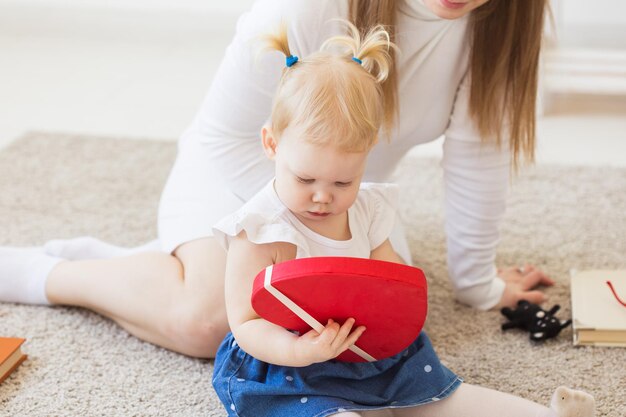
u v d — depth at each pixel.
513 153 1.51
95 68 3.03
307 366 1.19
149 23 3.35
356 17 1.32
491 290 1.61
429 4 1.26
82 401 1.33
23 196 2.02
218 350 1.27
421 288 1.08
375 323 1.14
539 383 1.39
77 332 1.50
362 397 1.19
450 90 1.45
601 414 1.31
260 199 1.20
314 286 1.06
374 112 1.14
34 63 3.06
